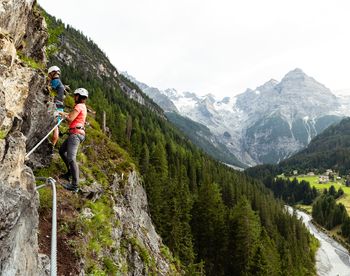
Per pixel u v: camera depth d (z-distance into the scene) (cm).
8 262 527
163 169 8838
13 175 612
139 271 1750
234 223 5812
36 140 1131
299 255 8112
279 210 10719
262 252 4847
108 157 2175
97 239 1370
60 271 1034
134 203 2211
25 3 1052
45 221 1107
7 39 817
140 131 12062
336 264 9806
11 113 720
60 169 1330
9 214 525
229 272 5734
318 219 15300
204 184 6425
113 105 13950
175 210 5128
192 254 4934
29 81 917
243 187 11225
